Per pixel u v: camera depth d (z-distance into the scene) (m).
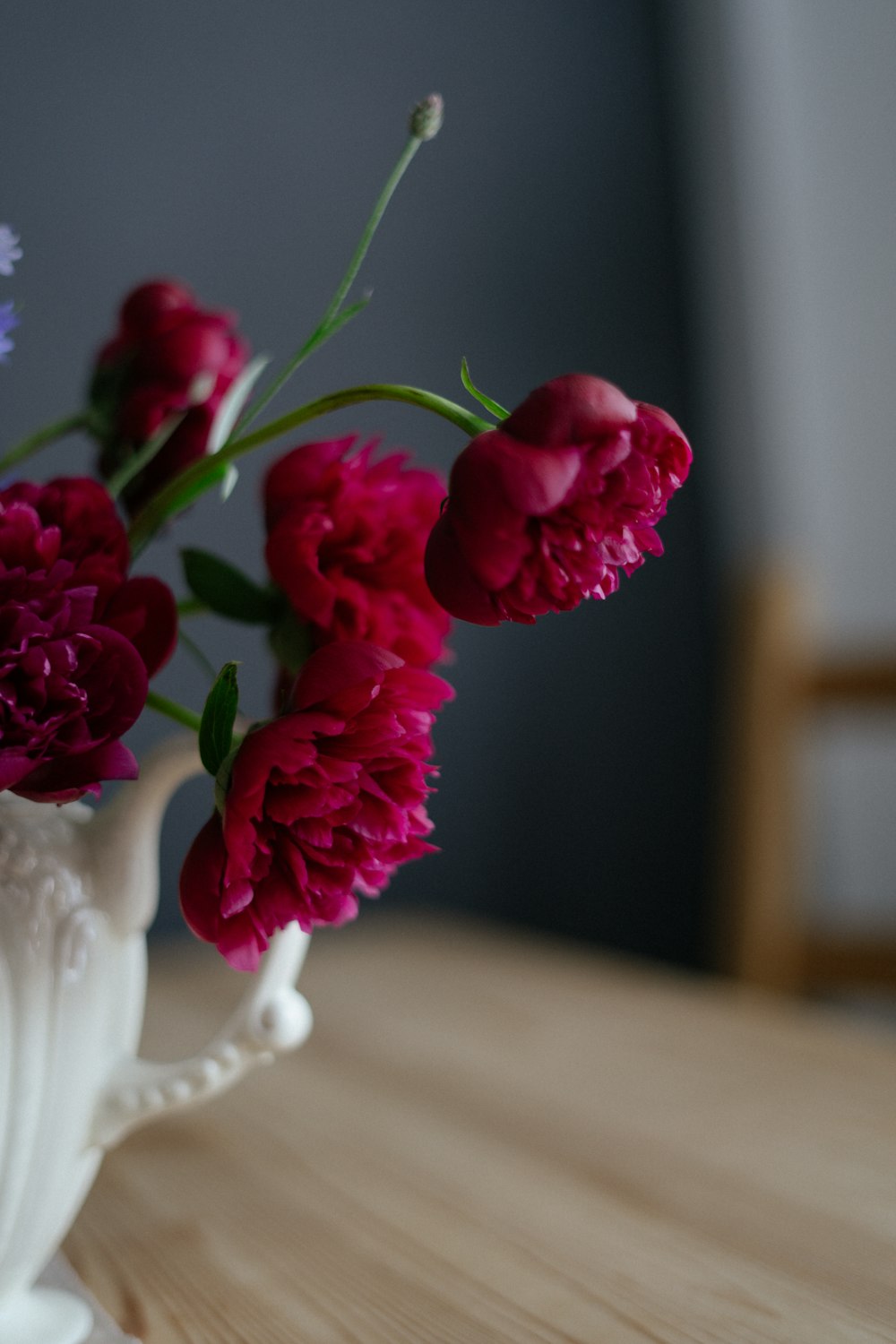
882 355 2.14
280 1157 0.87
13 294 1.69
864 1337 0.67
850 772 2.16
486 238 2.13
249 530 1.82
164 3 1.82
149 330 0.69
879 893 2.12
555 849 2.20
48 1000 0.62
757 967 1.56
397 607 0.62
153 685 1.73
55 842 0.63
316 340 0.63
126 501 0.70
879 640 2.17
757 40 2.30
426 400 0.59
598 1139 0.89
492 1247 0.76
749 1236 0.76
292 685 0.58
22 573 0.56
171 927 1.77
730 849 1.67
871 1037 1.10
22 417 1.70
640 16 2.34
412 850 0.57
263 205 1.90
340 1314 0.70
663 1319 0.69
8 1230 0.64
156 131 1.81
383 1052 1.08
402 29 2.05
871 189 2.14
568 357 2.24
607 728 2.27
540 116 2.21
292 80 1.93
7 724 0.55
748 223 2.34
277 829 0.56
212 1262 0.75
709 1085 0.98
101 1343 0.68
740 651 1.66
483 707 2.12
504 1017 1.18
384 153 2.02
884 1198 0.80
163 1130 0.92
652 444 0.55
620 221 2.31
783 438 2.32
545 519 0.54
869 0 2.12
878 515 2.17
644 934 2.30
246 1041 0.66
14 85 1.70
